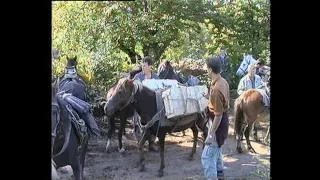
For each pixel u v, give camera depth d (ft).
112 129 16.44
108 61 16.65
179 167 15.35
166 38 16.98
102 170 14.60
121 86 15.17
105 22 14.46
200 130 16.70
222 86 11.54
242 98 15.74
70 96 11.75
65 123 10.26
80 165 11.64
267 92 15.39
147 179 14.34
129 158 16.01
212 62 11.44
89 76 16.43
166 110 14.83
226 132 12.28
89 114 12.08
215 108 11.69
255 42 16.26
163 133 15.17
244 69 16.34
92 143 16.39
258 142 15.44
